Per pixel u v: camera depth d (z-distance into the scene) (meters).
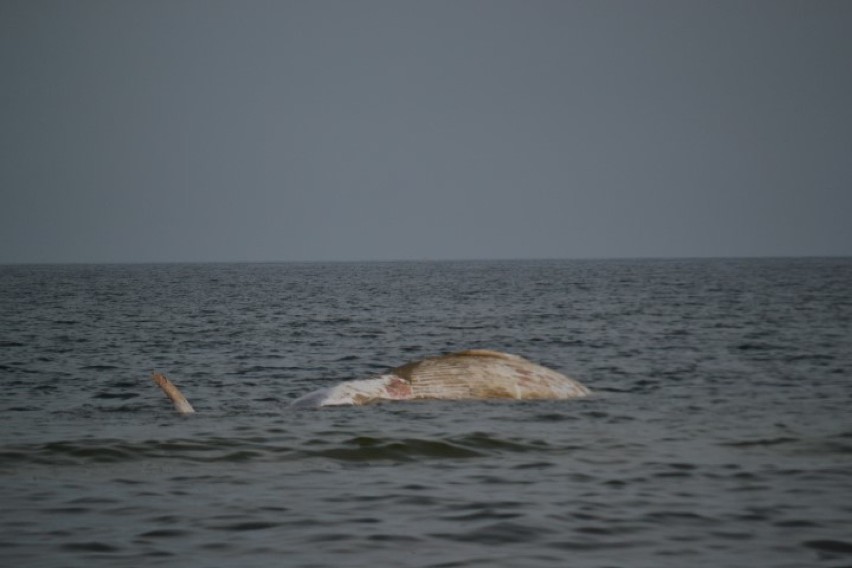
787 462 47.56
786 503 39.38
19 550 32.44
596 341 123.38
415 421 58.81
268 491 41.22
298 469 45.91
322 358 103.88
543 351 111.12
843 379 83.50
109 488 41.59
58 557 31.67
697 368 92.44
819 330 138.25
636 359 101.50
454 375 68.31
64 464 46.53
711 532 35.19
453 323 157.00
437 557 32.03
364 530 35.19
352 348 115.12
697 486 42.38
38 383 82.38
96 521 36.09
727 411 64.31
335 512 37.69
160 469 45.69
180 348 114.38
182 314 181.50
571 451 50.31
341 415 61.22
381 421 58.88
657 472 45.28
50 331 139.75
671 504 39.16
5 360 100.31
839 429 57.12
